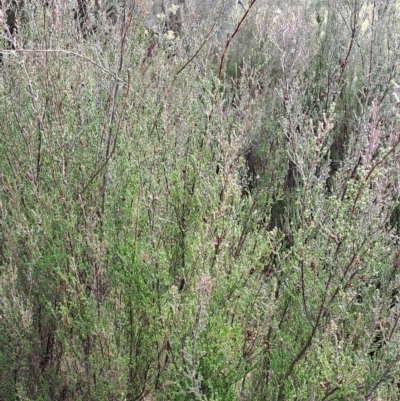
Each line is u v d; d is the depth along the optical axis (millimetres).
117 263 1902
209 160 2250
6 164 2246
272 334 2041
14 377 1926
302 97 2904
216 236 1823
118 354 1694
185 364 1604
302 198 1988
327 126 1764
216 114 2369
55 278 1883
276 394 1816
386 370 1559
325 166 2203
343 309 1662
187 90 2578
